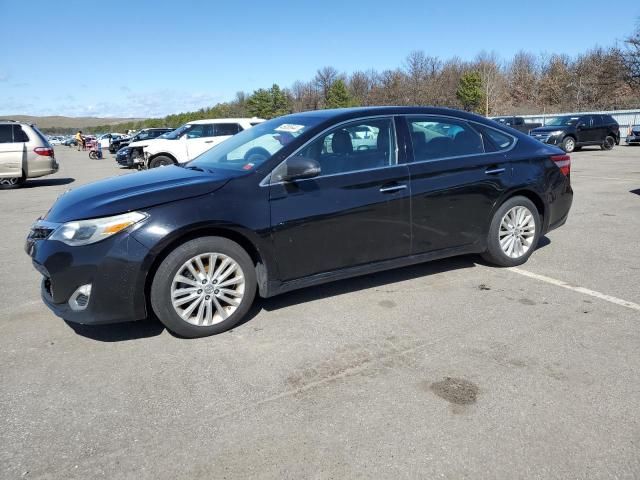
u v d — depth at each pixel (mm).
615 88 47250
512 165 4684
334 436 2412
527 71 66812
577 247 5629
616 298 4066
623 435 2371
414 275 4723
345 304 4043
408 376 2936
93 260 3172
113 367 3119
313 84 73375
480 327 3570
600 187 10336
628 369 2959
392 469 2182
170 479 2162
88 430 2504
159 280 3307
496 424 2473
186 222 3275
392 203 4031
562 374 2916
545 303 3984
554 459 2223
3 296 4508
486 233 4648
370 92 64875
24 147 13188
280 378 2947
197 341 3453
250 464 2236
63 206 3486
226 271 3510
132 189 3502
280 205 3602
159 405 2701
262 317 3822
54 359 3246
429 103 58562
